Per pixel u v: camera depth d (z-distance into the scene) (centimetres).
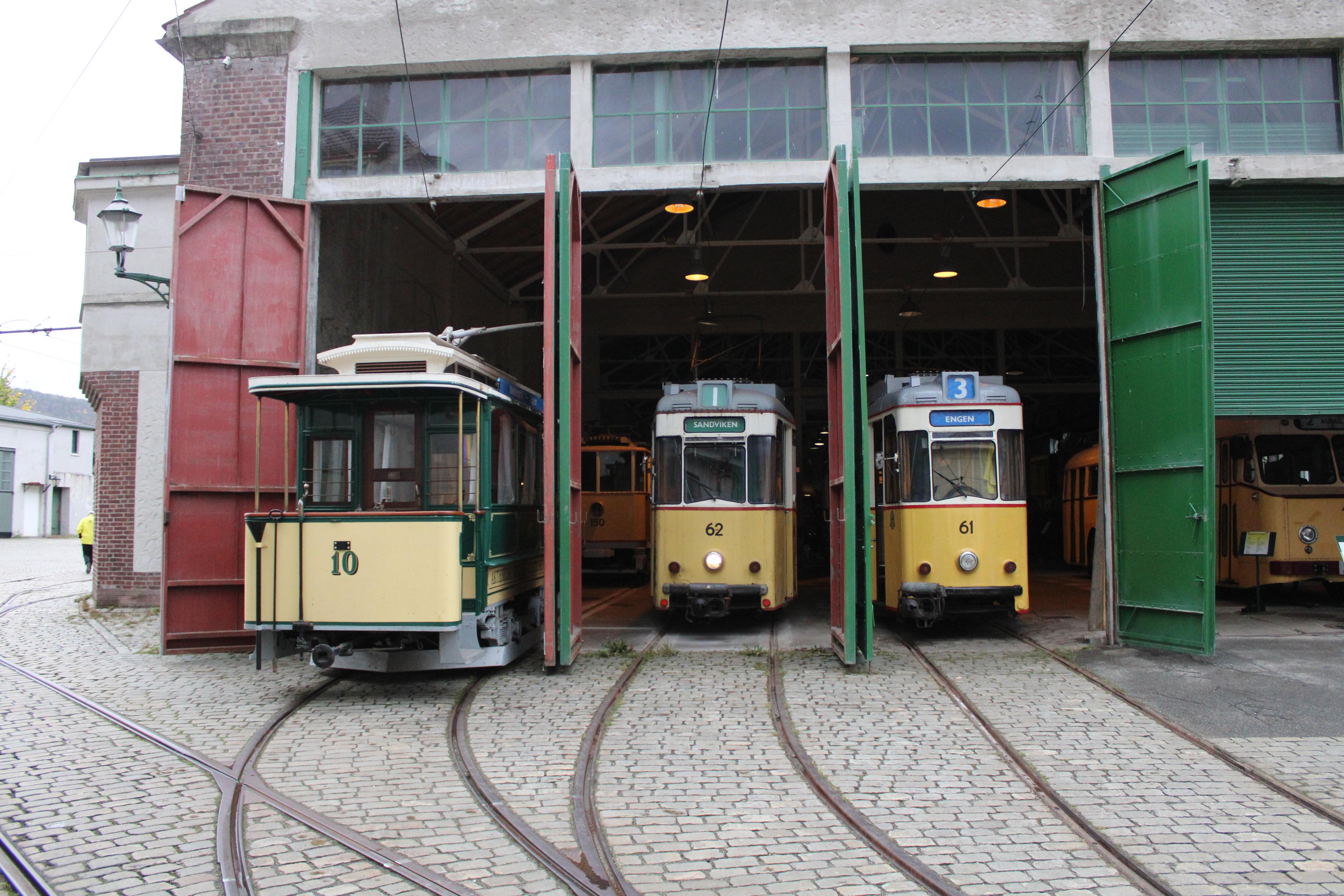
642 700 801
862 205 2230
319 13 1132
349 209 1261
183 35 1138
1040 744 650
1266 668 878
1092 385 2539
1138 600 1002
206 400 1048
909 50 1091
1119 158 1064
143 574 1458
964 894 411
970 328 2289
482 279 1878
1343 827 490
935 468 1088
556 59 1106
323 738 691
